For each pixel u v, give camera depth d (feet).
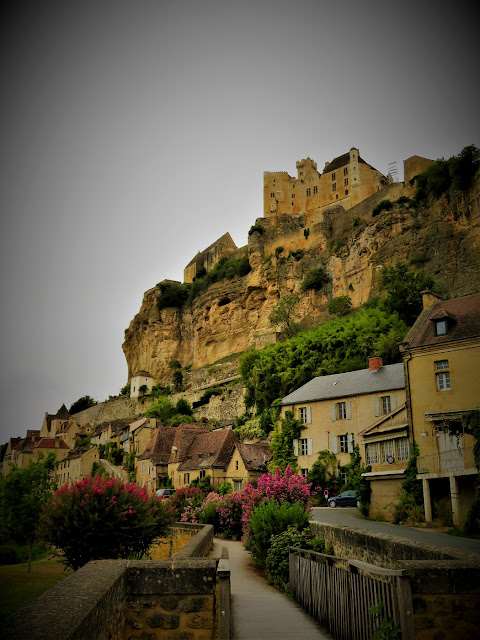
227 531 91.45
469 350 75.41
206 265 377.09
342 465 113.29
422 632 21.79
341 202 308.19
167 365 353.72
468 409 73.61
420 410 77.46
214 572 22.29
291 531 55.57
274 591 48.62
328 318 231.71
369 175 310.86
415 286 169.17
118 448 242.78
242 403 200.95
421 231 210.38
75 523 48.67
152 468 174.50
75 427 328.70
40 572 68.85
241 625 33.78
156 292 380.58
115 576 20.24
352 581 27.61
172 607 21.86
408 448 78.74
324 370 153.17
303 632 31.81
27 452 283.79
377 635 22.30
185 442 172.76
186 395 261.24
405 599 21.61
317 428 119.75
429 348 78.74
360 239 236.02
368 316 167.22
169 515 61.36
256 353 190.19
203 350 318.45
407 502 69.00
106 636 18.10
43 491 98.27
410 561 23.26
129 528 50.19
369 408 112.57
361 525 64.90
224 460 145.07
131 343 393.09
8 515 94.48
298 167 332.60
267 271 283.59
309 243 278.05
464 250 187.83
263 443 147.64
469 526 55.57
